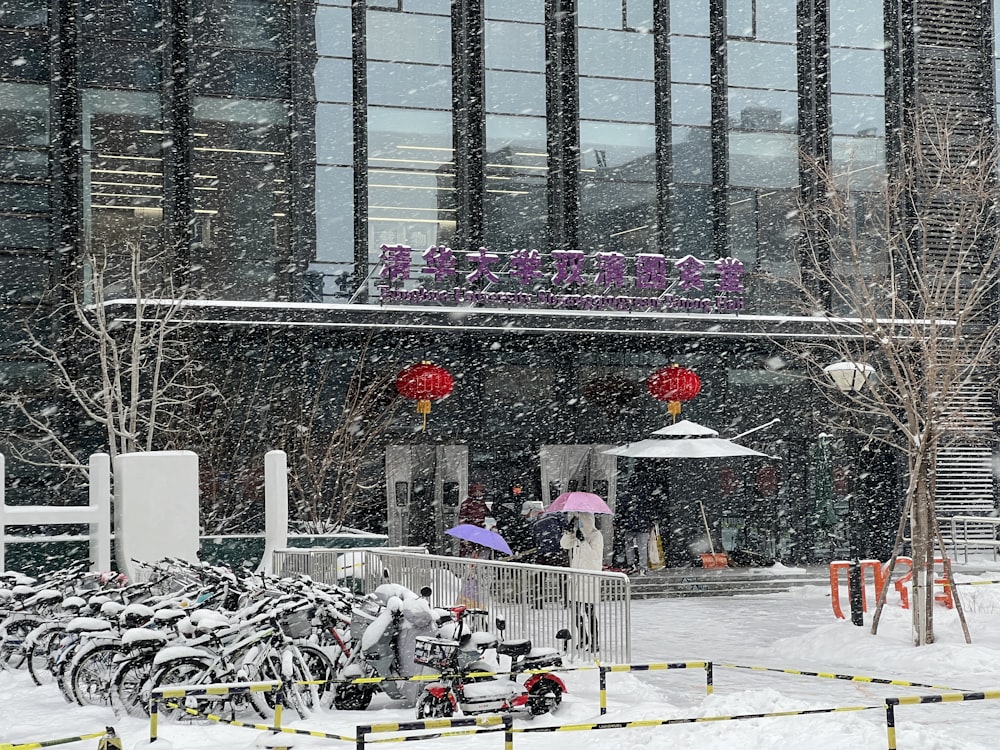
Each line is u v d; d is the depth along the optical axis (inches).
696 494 1167.6
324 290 1111.6
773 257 1222.9
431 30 1165.7
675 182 1213.1
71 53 1071.6
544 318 1091.9
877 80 1273.4
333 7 1138.0
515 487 1101.1
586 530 760.3
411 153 1149.1
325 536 915.4
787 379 1203.2
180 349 1032.2
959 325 683.4
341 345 1098.7
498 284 1130.0
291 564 815.1
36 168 1066.7
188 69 1090.7
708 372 1185.4
